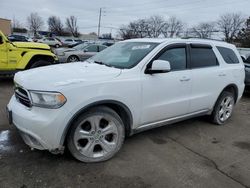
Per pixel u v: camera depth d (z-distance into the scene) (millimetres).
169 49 4234
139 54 4062
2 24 56469
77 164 3441
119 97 3516
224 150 4188
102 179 3176
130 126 3809
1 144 3869
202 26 65438
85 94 3223
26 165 3359
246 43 51062
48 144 3139
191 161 3748
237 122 5672
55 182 3066
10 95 6992
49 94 3059
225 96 5234
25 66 8719
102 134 3512
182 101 4352
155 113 4031
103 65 4074
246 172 3541
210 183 3238
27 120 3129
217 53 5090
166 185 3145
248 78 8133
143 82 3777
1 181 3021
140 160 3674
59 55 14250
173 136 4625
